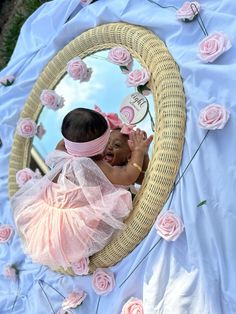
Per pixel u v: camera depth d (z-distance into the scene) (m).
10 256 1.86
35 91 1.87
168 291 1.40
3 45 2.46
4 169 1.96
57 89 1.80
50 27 1.94
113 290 1.53
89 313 1.59
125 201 1.47
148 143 1.51
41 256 1.49
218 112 1.36
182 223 1.40
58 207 1.46
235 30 1.43
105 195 1.46
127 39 1.62
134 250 1.50
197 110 1.42
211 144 1.38
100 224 1.49
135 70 1.57
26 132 1.84
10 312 1.83
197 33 1.50
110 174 1.48
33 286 1.77
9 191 1.86
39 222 1.49
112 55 1.63
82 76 1.72
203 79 1.43
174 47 1.53
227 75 1.38
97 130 1.44
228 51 1.42
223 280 1.34
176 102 1.46
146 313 1.41
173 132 1.44
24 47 2.02
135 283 1.47
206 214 1.36
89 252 1.51
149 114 1.54
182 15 1.50
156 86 1.52
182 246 1.40
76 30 1.80
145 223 1.47
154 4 1.62
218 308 1.34
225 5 1.47
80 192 1.45
